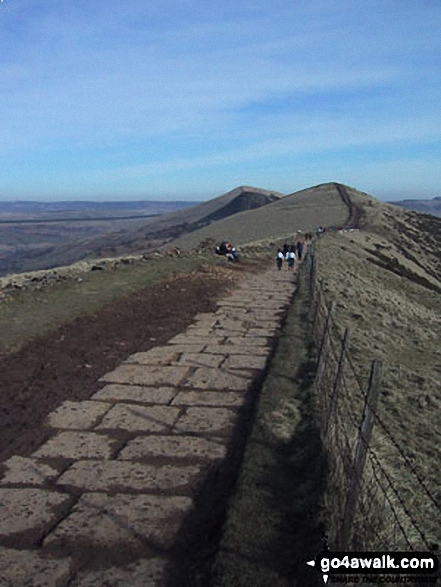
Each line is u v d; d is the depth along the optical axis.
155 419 7.11
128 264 22.64
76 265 22.33
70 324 11.67
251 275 22.80
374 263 37.78
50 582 4.09
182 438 6.55
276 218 90.62
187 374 8.98
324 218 82.44
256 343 11.04
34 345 10.05
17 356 9.41
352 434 6.07
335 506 4.54
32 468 5.77
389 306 19.72
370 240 53.25
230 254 26.86
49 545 4.52
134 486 5.45
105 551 4.45
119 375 8.83
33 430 6.67
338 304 15.99
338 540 4.12
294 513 4.81
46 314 12.40
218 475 5.68
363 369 10.03
